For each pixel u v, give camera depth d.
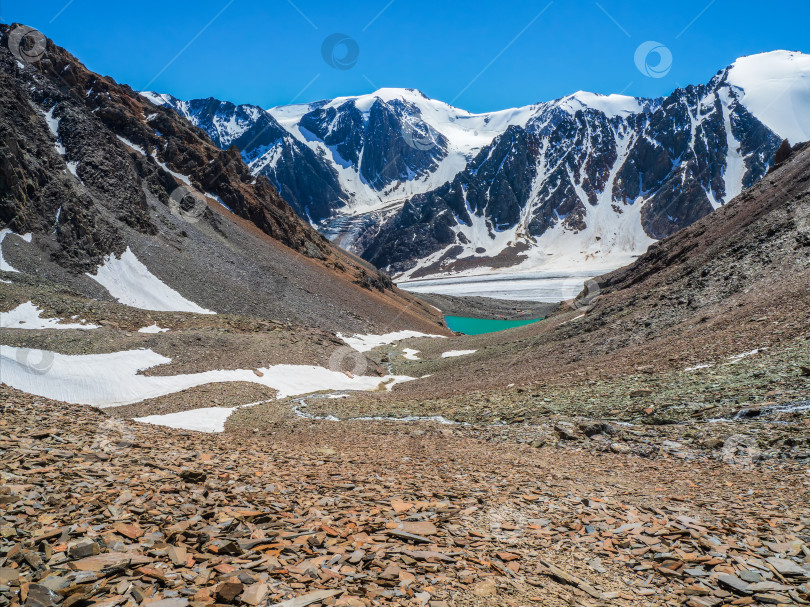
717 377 21.52
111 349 44.00
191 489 8.75
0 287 51.19
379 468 13.12
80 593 4.88
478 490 10.86
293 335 61.50
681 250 68.88
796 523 8.80
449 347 85.69
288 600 5.25
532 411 23.31
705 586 6.71
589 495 10.95
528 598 6.03
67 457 9.44
